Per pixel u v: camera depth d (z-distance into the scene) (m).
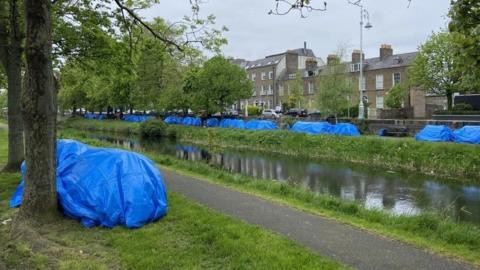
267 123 33.22
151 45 13.35
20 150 12.71
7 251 5.78
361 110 32.00
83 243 6.27
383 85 55.84
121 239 6.36
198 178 13.00
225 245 5.96
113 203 7.11
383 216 8.70
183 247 6.01
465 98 33.09
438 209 12.38
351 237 6.78
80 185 7.47
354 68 59.16
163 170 14.76
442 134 21.92
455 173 17.83
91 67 14.78
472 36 4.93
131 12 10.51
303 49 83.19
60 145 9.14
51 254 5.75
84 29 12.73
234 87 37.62
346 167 20.39
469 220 11.27
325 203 9.88
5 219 7.27
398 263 5.66
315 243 6.43
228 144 30.92
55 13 12.20
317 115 42.53
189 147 30.56
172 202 8.79
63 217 7.43
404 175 18.14
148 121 40.97
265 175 18.34
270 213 8.32
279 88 75.81
